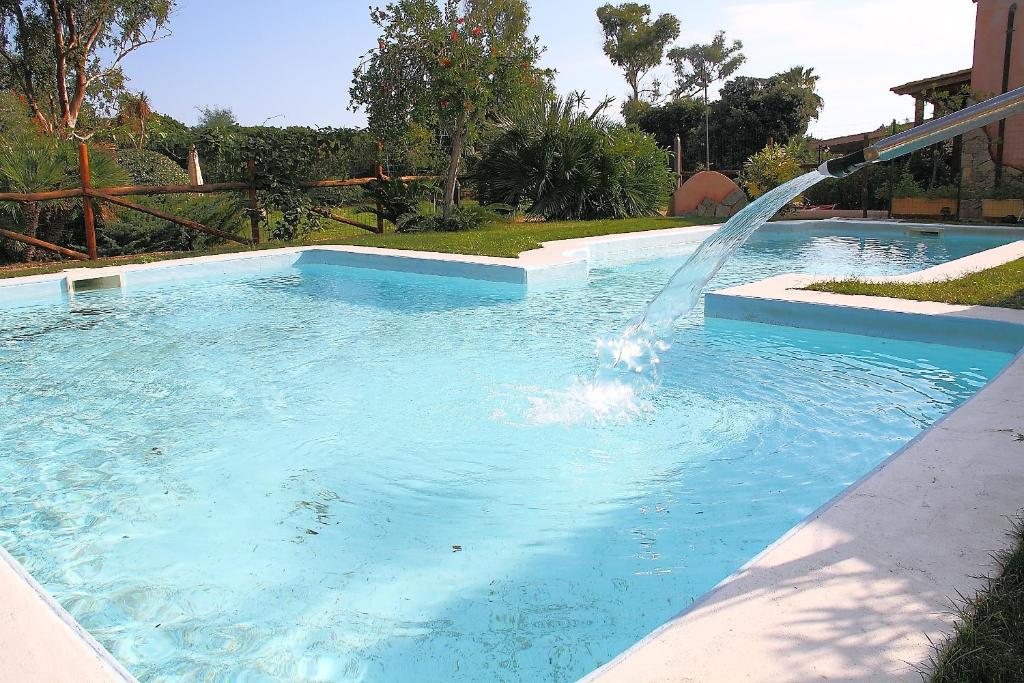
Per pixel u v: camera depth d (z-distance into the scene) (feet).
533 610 9.21
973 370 18.26
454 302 28.76
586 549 10.64
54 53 78.18
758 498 12.03
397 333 23.86
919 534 8.05
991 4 50.62
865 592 7.03
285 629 8.98
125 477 13.57
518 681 7.91
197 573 10.32
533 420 15.88
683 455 13.83
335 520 11.80
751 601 6.99
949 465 9.76
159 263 34.73
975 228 43.93
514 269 31.04
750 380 17.93
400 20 42.78
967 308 19.74
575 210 56.39
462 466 13.70
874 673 5.91
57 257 40.81
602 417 15.92
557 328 23.93
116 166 42.29
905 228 47.42
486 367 19.72
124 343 23.40
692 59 196.34
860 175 58.65
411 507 12.16
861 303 20.99
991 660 5.89
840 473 12.82
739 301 22.86
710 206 59.41
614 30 187.01
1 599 8.02
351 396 17.80
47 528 11.71
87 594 9.86
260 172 44.01
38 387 19.02
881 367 18.66
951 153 54.44
